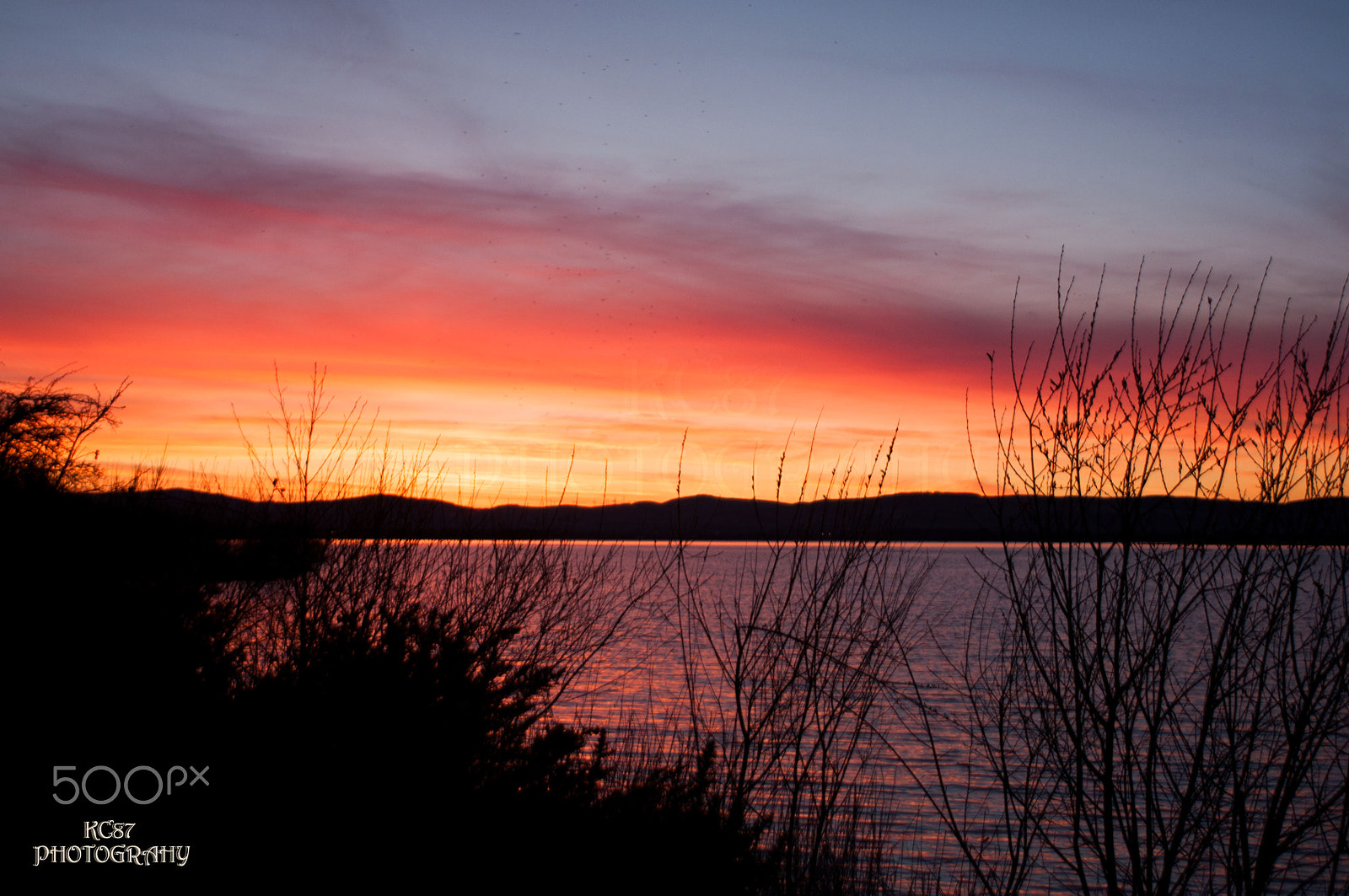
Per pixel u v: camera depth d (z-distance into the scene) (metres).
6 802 3.84
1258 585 4.06
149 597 4.61
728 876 4.66
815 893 5.00
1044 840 4.35
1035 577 4.39
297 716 4.43
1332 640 3.83
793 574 5.18
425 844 4.22
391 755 4.41
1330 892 3.90
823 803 4.96
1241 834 3.93
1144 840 4.94
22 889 3.47
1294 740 3.85
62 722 4.08
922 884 6.43
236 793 4.08
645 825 4.66
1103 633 4.14
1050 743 4.29
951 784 10.66
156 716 4.25
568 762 4.95
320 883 3.92
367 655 4.69
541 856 4.39
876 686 5.12
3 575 4.41
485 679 5.02
